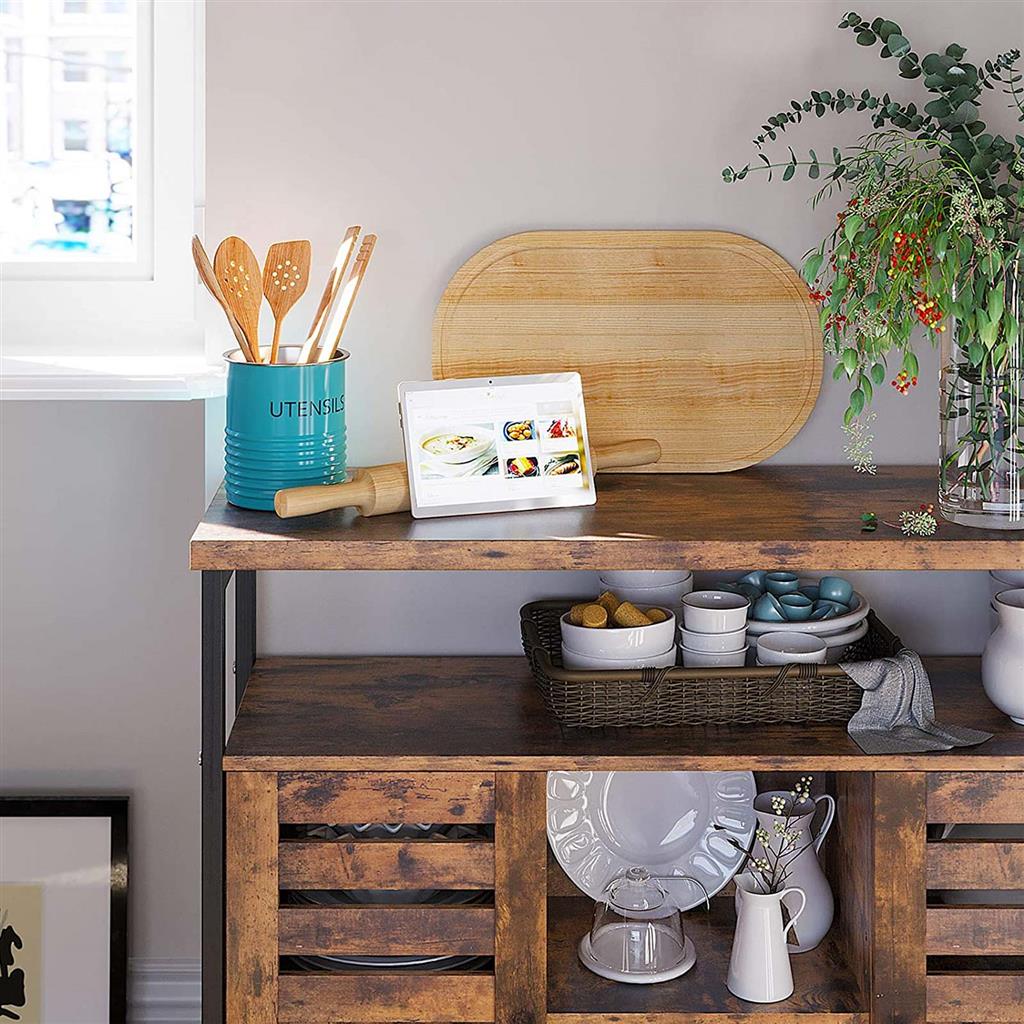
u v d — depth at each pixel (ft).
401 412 5.24
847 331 5.90
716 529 5.04
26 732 6.52
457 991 5.14
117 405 6.31
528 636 5.60
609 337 5.90
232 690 6.54
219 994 5.07
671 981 5.40
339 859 5.08
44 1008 6.55
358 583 6.16
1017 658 5.24
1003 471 5.03
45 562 6.40
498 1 5.76
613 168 5.87
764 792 6.17
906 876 5.10
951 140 5.34
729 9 5.79
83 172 6.43
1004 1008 5.16
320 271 5.91
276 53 5.76
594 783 5.85
